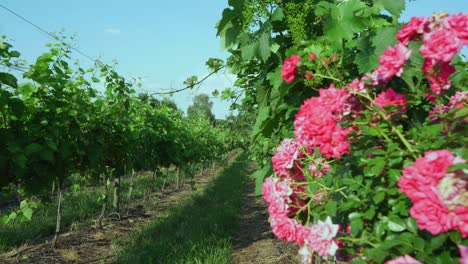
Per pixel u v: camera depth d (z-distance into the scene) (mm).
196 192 14523
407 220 1528
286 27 2992
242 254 6484
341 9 2479
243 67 4129
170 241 6781
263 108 3150
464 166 1251
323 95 1888
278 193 2037
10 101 5004
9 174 5352
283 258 5977
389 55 1761
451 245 1472
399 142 1803
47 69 5852
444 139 1582
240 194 13328
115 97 8227
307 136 1883
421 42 1856
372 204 1690
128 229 8555
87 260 6434
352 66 2553
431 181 1309
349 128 1904
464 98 1927
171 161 12539
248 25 2863
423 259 1393
